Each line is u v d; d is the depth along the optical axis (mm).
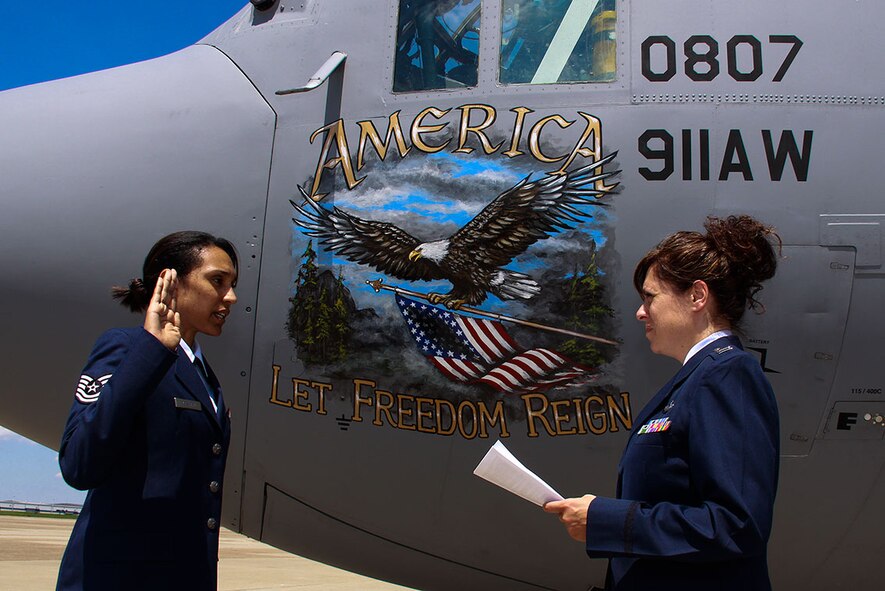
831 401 3277
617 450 3299
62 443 2297
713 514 1800
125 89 4000
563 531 3428
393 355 3412
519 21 3602
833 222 3271
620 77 3447
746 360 1936
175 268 2551
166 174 3703
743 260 2061
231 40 4078
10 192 3754
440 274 3387
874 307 3250
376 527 3627
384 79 3637
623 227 3303
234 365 3559
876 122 3344
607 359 3285
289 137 3660
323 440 3508
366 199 3492
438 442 3400
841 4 3490
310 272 3494
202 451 2441
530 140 3420
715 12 3480
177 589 2312
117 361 2400
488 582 3680
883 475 3312
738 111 3357
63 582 2305
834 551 3438
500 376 3344
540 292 3320
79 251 3664
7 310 3686
